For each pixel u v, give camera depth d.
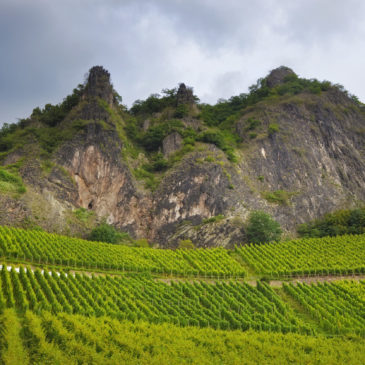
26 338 42.44
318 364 45.16
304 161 144.88
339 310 63.06
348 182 146.38
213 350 46.50
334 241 103.44
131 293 65.06
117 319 52.81
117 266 80.44
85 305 56.28
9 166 112.62
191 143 133.25
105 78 140.50
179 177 123.12
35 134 125.81
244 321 56.69
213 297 65.56
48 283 63.91
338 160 151.38
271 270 85.50
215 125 158.50
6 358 36.19
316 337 54.53
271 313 61.47
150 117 153.50
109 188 119.19
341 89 184.12
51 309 52.50
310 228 124.75
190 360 42.97
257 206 125.06
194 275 82.62
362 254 93.06
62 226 103.06
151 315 56.00
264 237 107.81
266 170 140.38
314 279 82.88
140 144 138.38
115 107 143.88
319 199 136.00
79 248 86.56
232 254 95.88
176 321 55.75
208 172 124.25
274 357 46.50
